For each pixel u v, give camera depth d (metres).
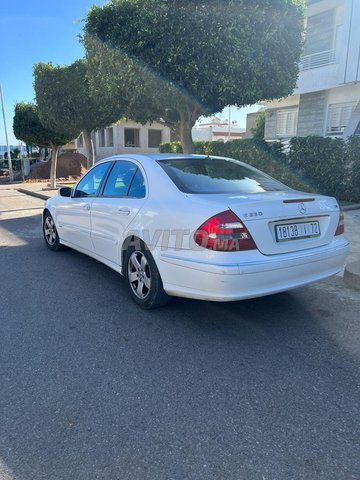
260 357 3.21
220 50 7.46
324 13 15.13
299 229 3.55
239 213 3.22
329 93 14.96
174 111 9.77
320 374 2.96
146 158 4.40
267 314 4.03
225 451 2.21
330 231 3.80
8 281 5.14
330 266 3.78
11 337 3.57
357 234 7.52
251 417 2.49
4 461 2.14
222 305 4.25
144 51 7.76
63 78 13.38
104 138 36.53
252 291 3.24
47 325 3.81
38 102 14.31
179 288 3.55
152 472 2.06
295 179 12.16
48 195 16.16
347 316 3.97
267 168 12.73
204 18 7.38
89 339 3.53
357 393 2.73
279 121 18.16
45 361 3.16
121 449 2.22
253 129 23.69
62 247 6.63
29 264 5.93
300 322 3.84
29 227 9.29
